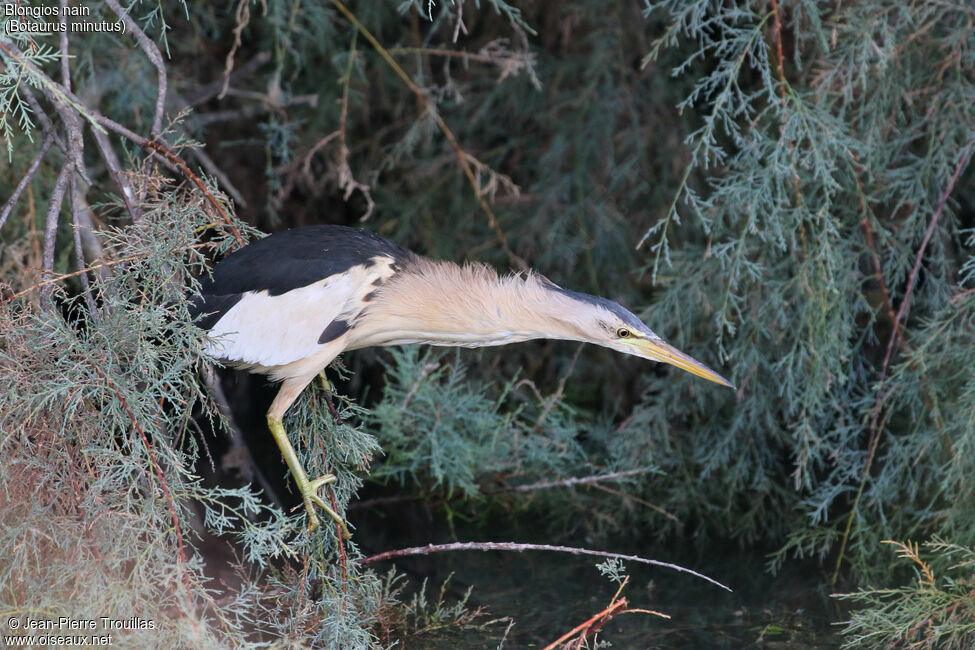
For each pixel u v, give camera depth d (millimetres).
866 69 7527
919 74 8352
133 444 5180
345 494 6395
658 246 7621
